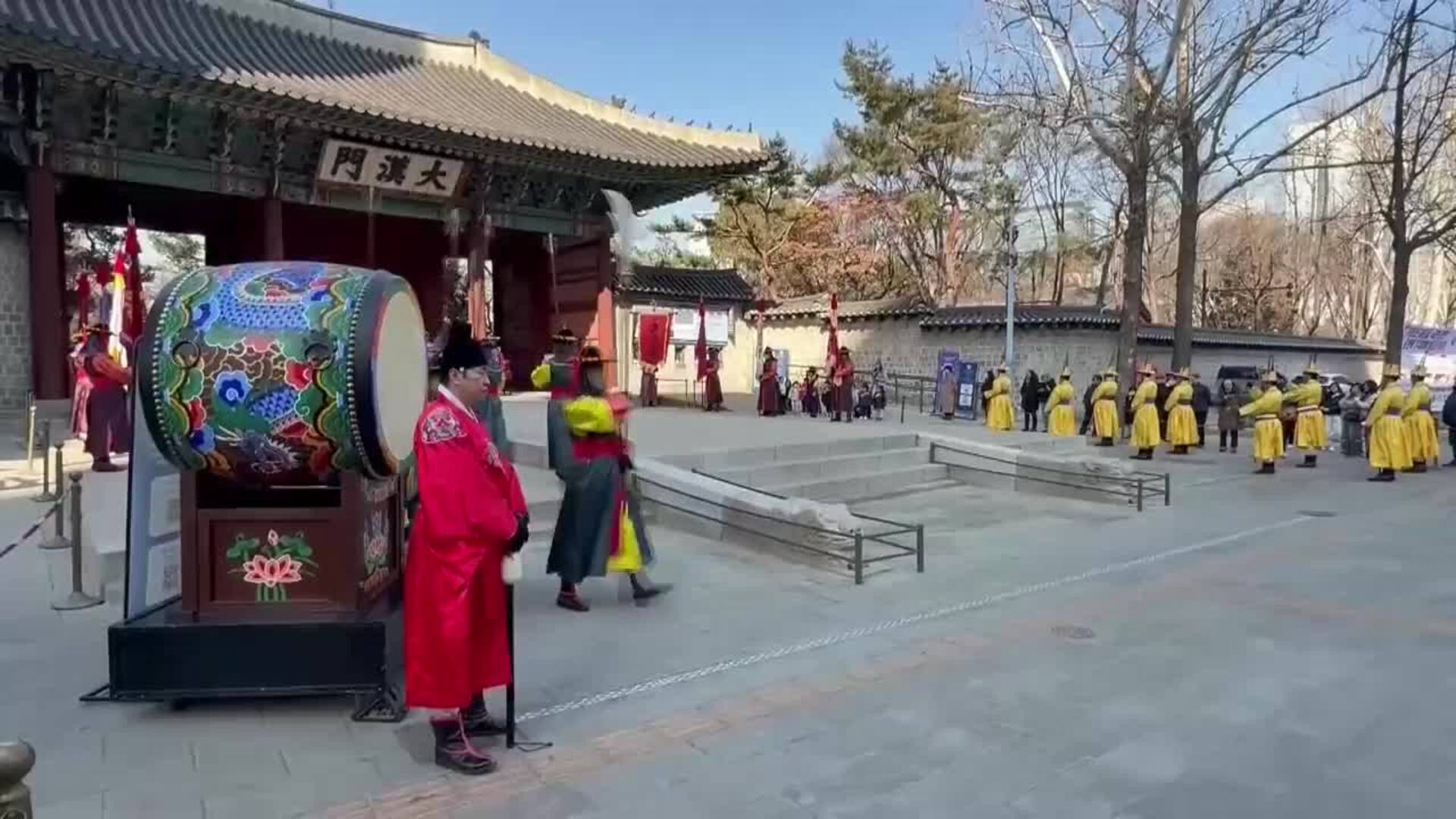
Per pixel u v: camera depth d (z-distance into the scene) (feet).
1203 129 72.02
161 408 15.28
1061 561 28.71
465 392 14.07
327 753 14.52
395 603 16.71
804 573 27.07
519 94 78.38
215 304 15.74
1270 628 21.53
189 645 15.37
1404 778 13.79
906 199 125.39
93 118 53.16
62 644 19.26
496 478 14.12
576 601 22.88
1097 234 141.69
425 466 13.75
